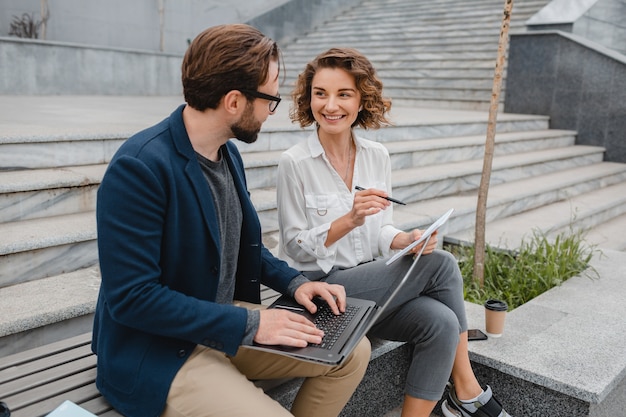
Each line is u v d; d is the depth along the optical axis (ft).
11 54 27.02
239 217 6.37
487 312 9.35
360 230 8.18
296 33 44.98
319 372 6.31
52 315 8.16
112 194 5.18
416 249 7.55
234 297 6.93
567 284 11.96
